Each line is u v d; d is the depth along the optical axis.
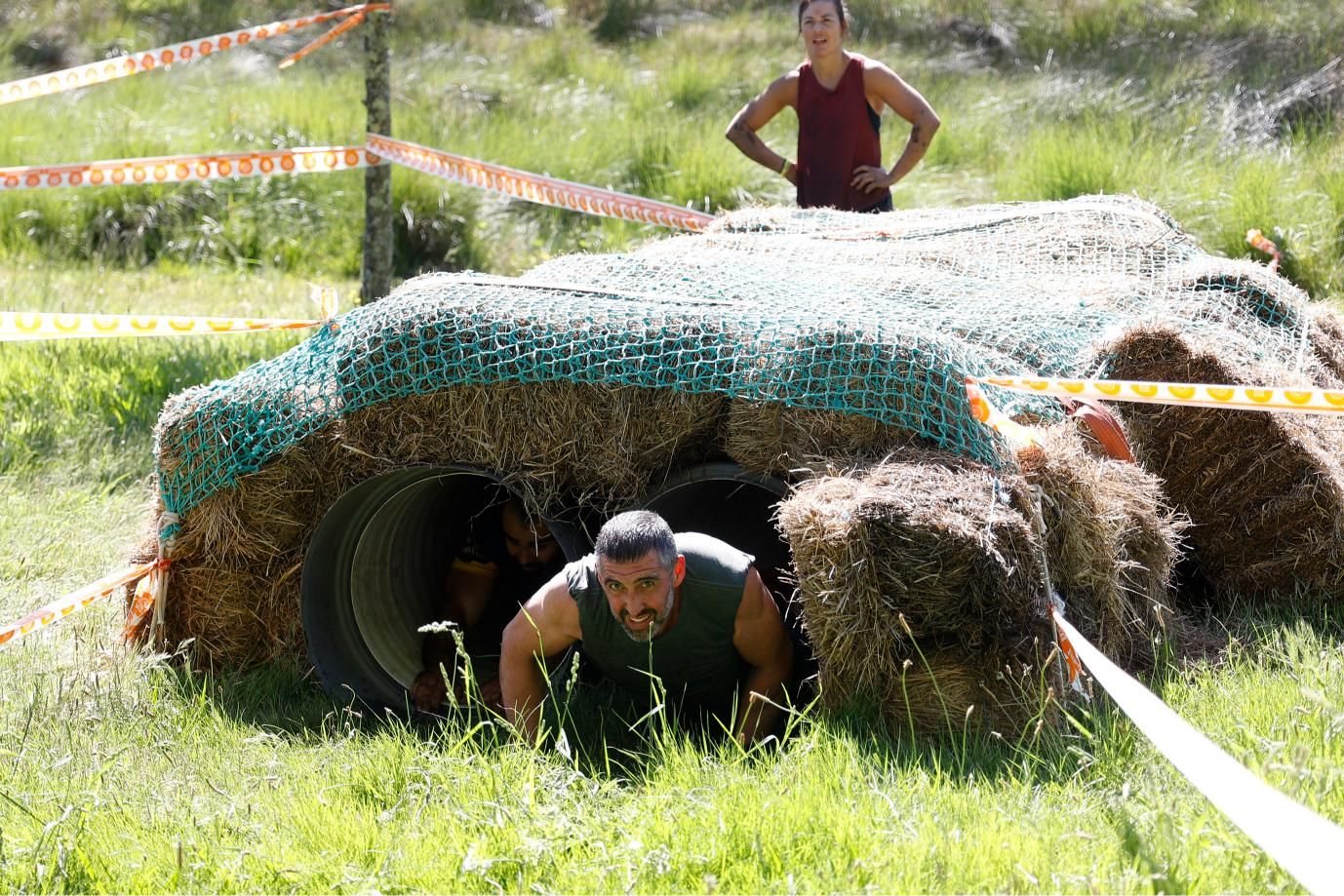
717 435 9.96
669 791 7.64
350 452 10.30
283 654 10.73
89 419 16.23
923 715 8.55
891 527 8.38
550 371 9.77
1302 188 23.45
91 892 7.32
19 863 7.47
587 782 7.94
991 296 11.90
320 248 26.75
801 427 9.52
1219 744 8.20
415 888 7.12
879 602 8.44
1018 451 9.13
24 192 27.28
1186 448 10.89
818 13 16.59
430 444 10.13
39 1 43.03
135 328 11.16
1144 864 6.75
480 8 42.19
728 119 30.14
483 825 7.47
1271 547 10.92
